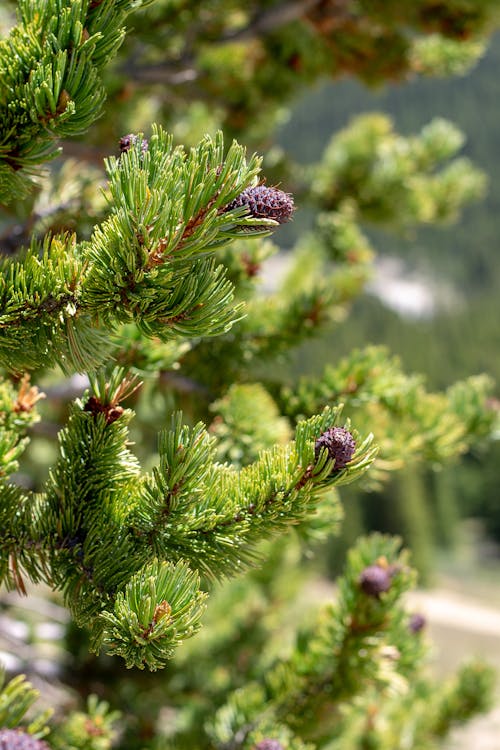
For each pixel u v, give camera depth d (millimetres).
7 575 1672
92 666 4555
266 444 2533
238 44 5527
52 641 4742
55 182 2295
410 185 6234
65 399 3227
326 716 2734
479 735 10547
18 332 1530
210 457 1625
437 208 6602
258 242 2646
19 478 4102
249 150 5867
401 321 92125
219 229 1346
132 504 1665
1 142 1577
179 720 3824
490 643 24266
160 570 1409
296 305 2918
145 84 4750
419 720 4152
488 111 153500
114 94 4203
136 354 2238
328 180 6219
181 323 1427
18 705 1450
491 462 61719
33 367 1606
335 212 6215
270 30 5160
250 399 2654
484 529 60438
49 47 1489
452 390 3207
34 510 1706
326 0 5324
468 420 3104
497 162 144750
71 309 1479
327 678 2686
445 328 100250
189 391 2738
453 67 5969
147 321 1449
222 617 5625
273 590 5984
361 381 2775
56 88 1476
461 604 34875
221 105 5949
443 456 2967
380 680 2637
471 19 5227
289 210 1342
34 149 1601
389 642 2635
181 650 4789
